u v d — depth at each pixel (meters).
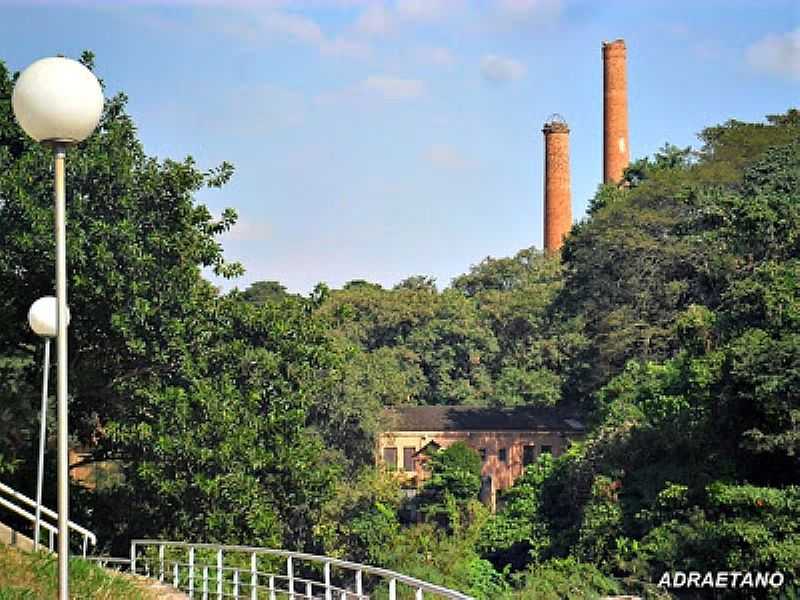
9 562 19.28
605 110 118.56
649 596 40.56
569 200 122.56
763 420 41.00
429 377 101.75
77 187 31.08
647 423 50.66
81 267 30.36
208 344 33.91
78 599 18.83
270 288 98.12
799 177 66.00
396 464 87.31
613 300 76.44
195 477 30.94
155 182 32.34
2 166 31.25
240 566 31.61
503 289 123.31
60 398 10.46
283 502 34.44
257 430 33.28
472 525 63.03
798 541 36.75
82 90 10.42
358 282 126.19
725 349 42.81
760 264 55.50
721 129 87.75
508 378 99.19
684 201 73.00
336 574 56.09
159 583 24.39
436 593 12.82
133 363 32.22
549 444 89.56
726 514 39.81
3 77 32.34
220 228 34.84
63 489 10.51
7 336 31.95
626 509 46.72
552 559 49.12
